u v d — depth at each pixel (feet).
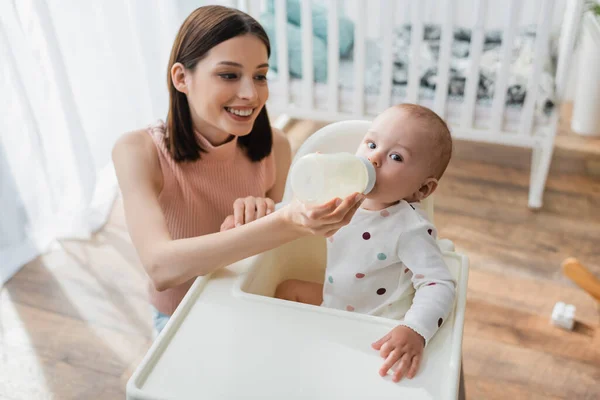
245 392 2.26
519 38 7.77
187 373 2.34
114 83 7.00
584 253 6.40
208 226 3.81
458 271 3.03
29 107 5.78
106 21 6.68
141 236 3.07
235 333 2.52
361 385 2.30
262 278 3.15
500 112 6.95
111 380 5.00
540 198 7.14
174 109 3.43
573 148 8.41
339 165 2.45
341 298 3.19
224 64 3.12
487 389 4.89
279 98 7.74
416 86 7.15
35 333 5.46
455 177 7.78
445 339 2.55
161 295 3.79
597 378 4.96
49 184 6.31
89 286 6.01
